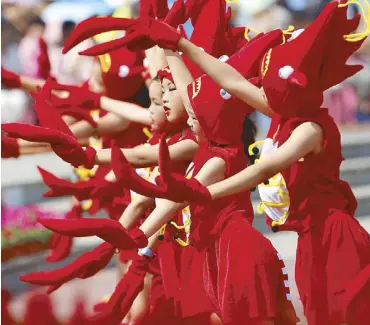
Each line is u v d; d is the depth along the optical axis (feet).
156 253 59.98
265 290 49.57
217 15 53.57
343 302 48.65
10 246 83.76
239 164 50.75
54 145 50.16
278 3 122.01
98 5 111.04
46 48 66.90
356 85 125.70
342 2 47.65
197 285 54.08
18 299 77.66
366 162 113.91
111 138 64.75
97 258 50.01
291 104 47.80
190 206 51.85
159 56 56.29
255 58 50.21
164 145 44.70
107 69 64.75
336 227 49.03
